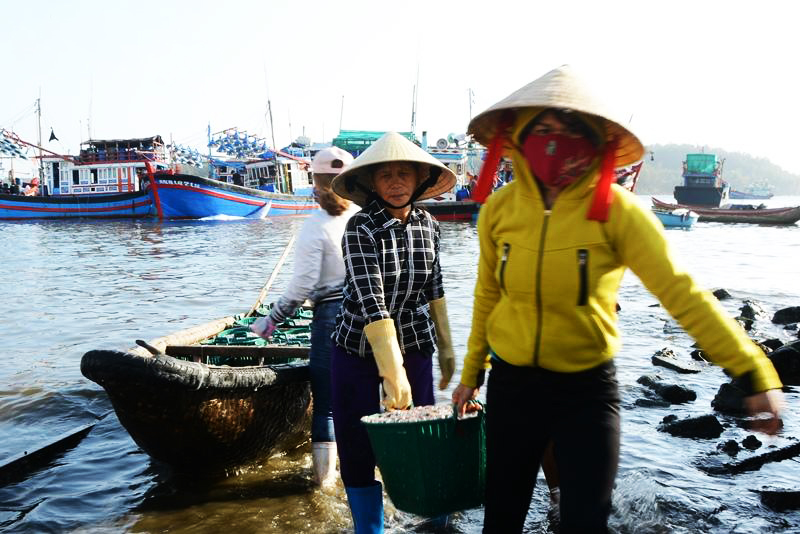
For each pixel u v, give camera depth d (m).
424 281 3.45
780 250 22.08
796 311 9.48
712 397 5.96
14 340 8.47
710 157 56.16
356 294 3.30
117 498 4.18
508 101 2.43
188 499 4.16
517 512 2.66
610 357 2.46
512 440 2.57
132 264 17.27
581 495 2.35
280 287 12.90
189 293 12.23
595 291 2.37
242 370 4.14
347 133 45.59
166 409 3.85
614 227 2.34
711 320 2.19
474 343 2.81
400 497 3.02
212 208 37.12
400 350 3.48
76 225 34.97
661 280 2.26
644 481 4.12
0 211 39.81
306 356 5.18
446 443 2.93
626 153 2.45
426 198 3.58
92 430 5.37
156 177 36.81
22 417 5.64
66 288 13.05
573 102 2.30
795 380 6.51
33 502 4.15
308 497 4.16
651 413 5.54
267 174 43.97
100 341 8.38
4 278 14.67
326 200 4.05
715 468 4.42
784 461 4.55
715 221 41.50
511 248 2.48
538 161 2.40
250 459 4.54
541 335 2.43
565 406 2.46
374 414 3.13
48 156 43.03
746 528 3.65
